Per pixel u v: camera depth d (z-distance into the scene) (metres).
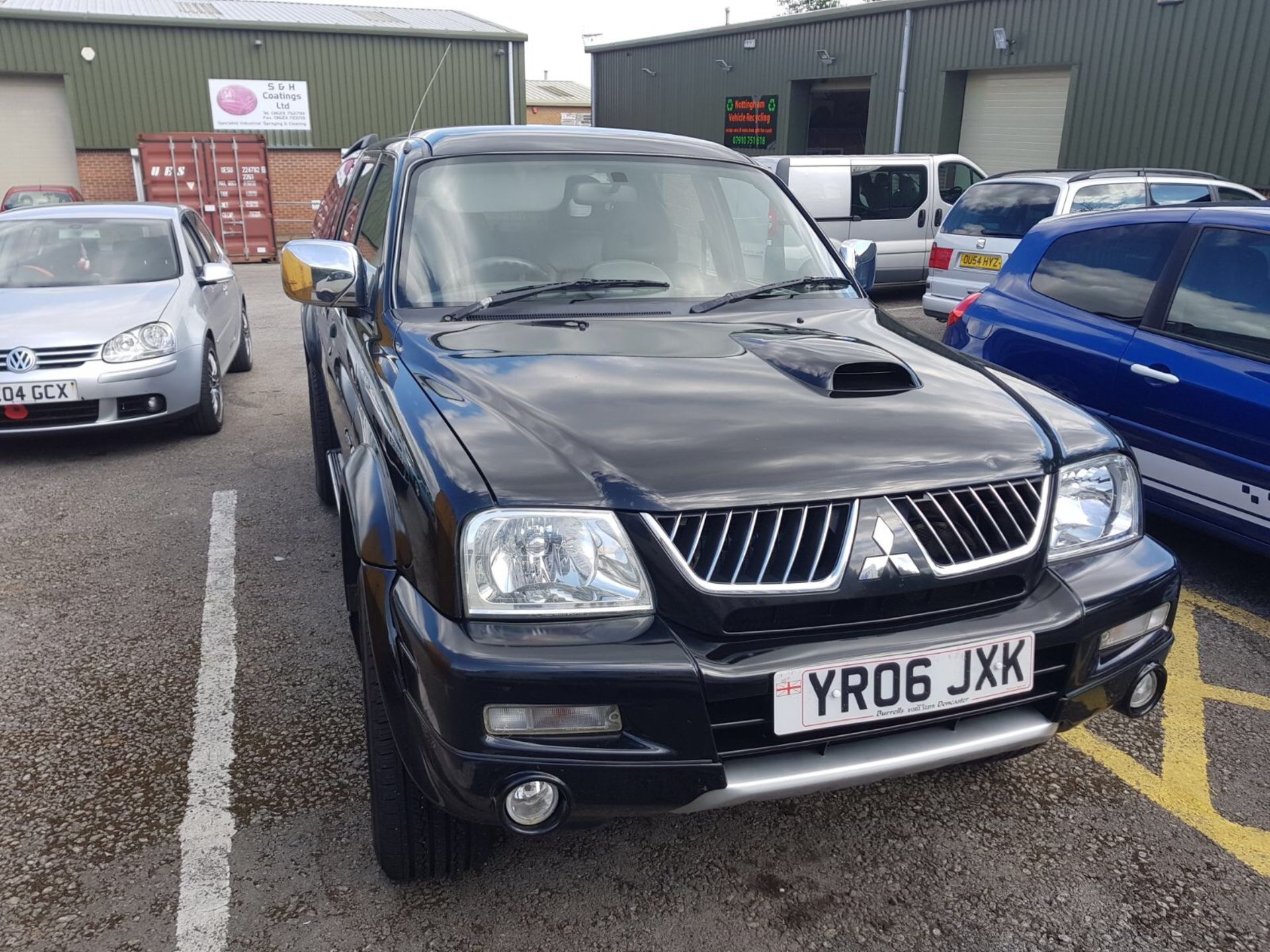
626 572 1.88
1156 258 4.35
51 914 2.24
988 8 17.86
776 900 2.32
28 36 22.95
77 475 5.66
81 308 6.00
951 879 2.40
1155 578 2.25
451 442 2.04
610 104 28.92
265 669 3.40
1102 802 2.71
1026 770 2.87
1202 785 2.80
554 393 2.25
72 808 2.63
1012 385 2.58
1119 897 2.34
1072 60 16.61
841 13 20.77
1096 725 3.12
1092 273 4.66
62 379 5.66
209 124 24.59
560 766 1.81
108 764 2.84
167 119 24.30
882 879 2.40
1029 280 4.99
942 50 18.86
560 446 2.02
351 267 2.94
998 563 2.05
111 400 5.82
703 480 1.93
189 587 4.09
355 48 25.19
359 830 2.56
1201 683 3.40
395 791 2.18
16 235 6.80
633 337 2.68
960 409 2.30
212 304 6.91
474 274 2.98
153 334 5.97
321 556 4.43
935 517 2.02
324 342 4.07
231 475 5.64
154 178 20.89
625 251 3.14
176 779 2.77
